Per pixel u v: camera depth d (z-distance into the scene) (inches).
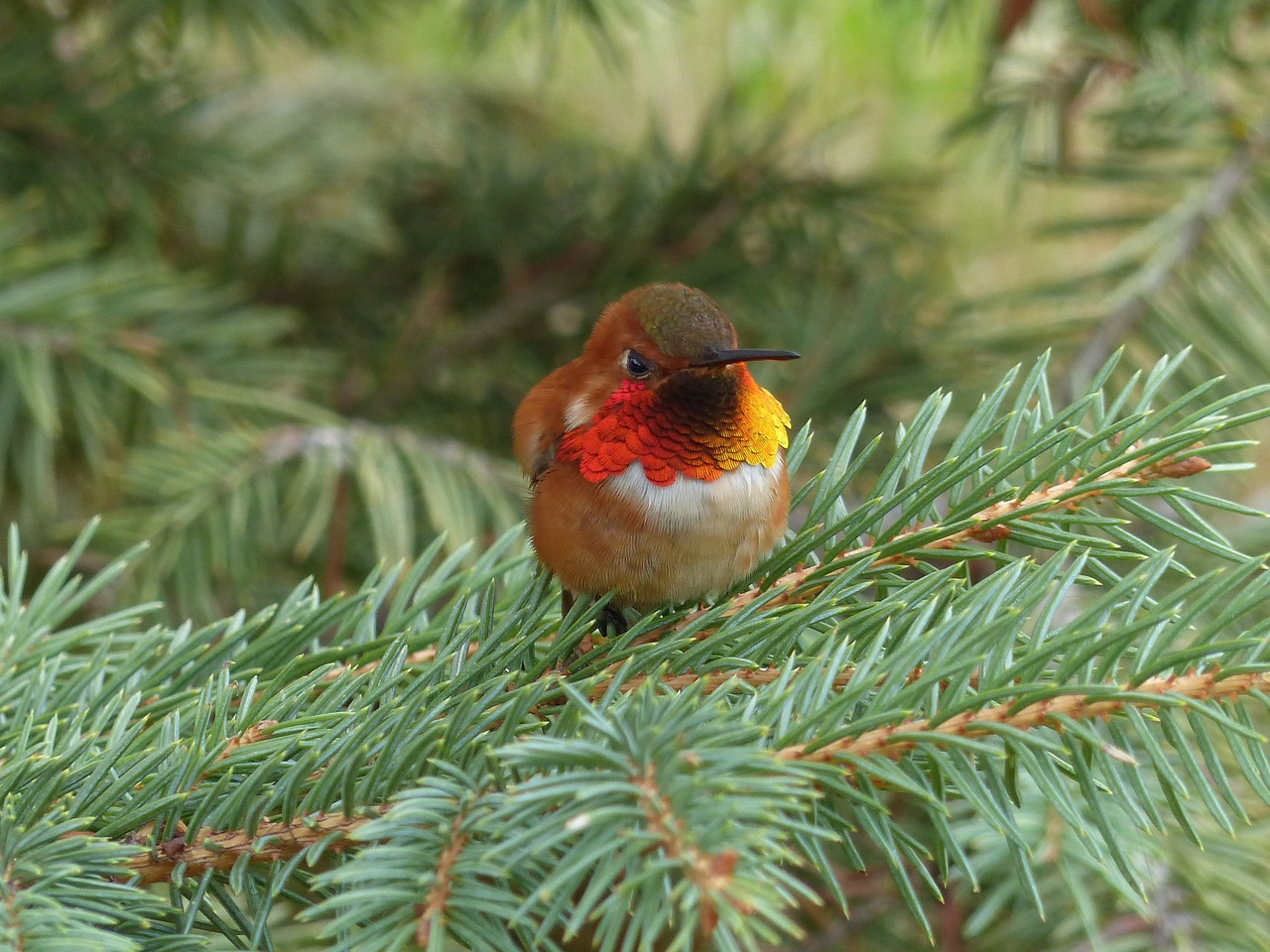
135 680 173.6
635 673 161.6
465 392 370.9
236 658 172.6
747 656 159.8
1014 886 205.2
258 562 289.4
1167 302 300.2
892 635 156.5
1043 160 343.0
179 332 313.7
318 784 134.7
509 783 134.6
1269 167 304.8
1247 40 323.0
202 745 146.8
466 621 179.3
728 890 102.0
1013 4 309.6
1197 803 219.0
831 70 440.5
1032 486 164.6
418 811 121.2
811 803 124.5
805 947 262.5
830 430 330.3
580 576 189.6
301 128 393.7
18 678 170.2
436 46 428.5
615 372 189.9
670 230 381.4
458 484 297.6
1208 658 139.1
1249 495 389.7
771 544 187.5
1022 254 441.1
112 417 309.7
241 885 134.3
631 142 444.8
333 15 357.7
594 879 105.6
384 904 118.5
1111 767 131.7
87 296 295.7
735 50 442.6
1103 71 311.3
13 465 332.5
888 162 426.9
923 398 327.3
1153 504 331.0
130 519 282.5
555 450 198.4
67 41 349.1
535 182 391.9
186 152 348.2
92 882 126.3
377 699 155.3
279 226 382.3
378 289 392.8
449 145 419.2
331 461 292.7
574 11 321.1
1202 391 159.6
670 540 183.2
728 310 366.3
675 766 114.9
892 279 347.9
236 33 344.8
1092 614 139.8
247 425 318.3
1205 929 208.4
